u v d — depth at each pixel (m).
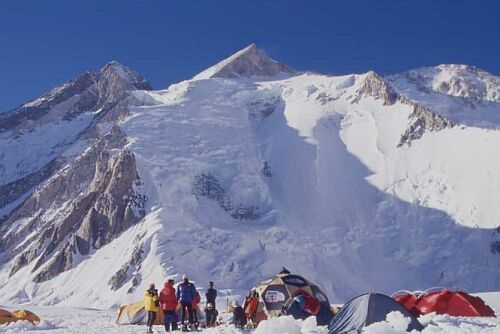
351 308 28.03
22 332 34.50
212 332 31.31
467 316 39.50
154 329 37.09
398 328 26.19
